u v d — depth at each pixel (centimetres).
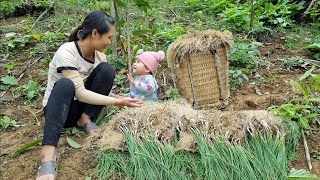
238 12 636
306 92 391
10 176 345
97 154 357
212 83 427
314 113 396
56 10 738
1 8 743
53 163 335
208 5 751
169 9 745
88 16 355
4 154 373
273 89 474
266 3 662
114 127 369
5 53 583
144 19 661
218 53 420
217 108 431
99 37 356
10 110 450
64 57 356
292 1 702
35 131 409
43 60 552
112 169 340
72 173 344
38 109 450
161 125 360
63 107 342
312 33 621
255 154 344
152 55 421
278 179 332
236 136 353
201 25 642
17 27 670
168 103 391
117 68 509
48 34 602
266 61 530
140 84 418
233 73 496
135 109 376
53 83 370
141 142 348
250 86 482
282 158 343
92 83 383
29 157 366
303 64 522
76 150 370
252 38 607
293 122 379
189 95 430
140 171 330
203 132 353
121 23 476
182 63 420
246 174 330
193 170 337
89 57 376
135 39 545
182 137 353
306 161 354
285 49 576
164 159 339
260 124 358
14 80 498
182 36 429
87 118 387
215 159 335
